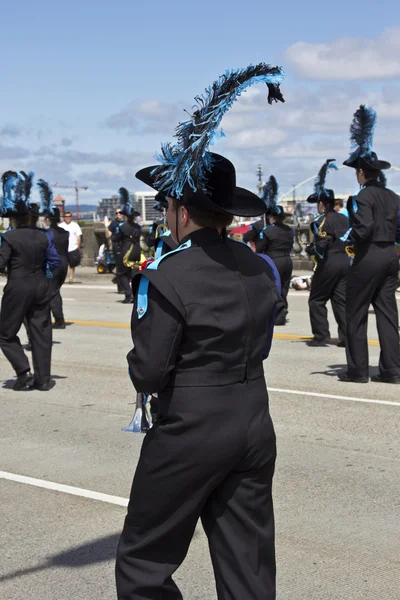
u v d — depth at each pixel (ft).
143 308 9.98
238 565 10.08
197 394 9.91
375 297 29.37
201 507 10.16
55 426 24.61
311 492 18.51
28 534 16.43
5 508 17.85
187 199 10.24
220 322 9.92
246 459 10.10
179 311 9.78
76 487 19.12
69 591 14.07
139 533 10.37
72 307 56.29
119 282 62.03
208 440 9.86
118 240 58.13
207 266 10.07
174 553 10.36
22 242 28.25
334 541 15.88
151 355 9.86
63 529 16.66
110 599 13.78
